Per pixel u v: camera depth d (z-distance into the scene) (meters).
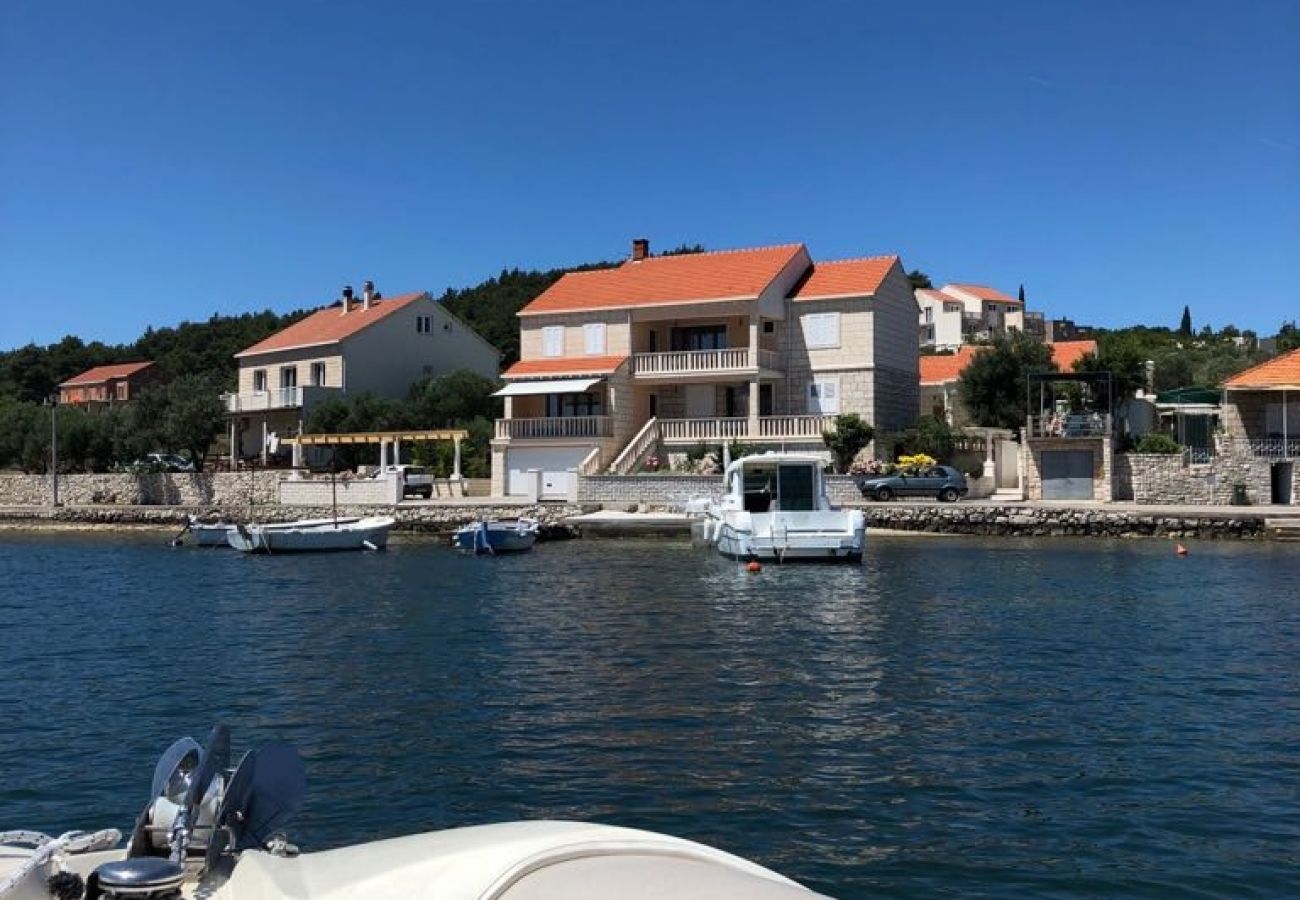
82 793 10.81
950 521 43.91
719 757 11.71
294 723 13.43
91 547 47.66
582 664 16.97
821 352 53.97
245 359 75.94
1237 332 128.88
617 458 52.34
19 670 17.20
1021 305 138.62
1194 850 9.01
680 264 59.47
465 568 34.56
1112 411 49.66
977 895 8.16
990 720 13.20
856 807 10.09
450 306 116.94
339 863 5.35
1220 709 13.71
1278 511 41.78
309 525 44.47
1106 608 22.88
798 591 26.39
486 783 10.90
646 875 4.67
